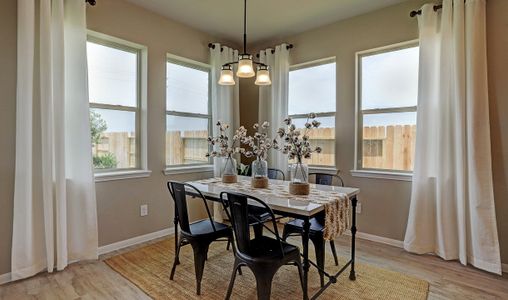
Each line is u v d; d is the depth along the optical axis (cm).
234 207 186
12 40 230
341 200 210
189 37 369
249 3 309
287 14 335
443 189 270
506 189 247
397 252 293
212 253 290
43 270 245
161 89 339
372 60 335
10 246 232
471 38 252
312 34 375
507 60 245
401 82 315
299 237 338
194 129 391
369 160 338
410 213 291
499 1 248
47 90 235
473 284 228
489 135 248
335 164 356
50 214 241
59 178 244
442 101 269
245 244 184
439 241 275
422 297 210
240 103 449
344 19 346
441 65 269
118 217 302
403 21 304
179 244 234
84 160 262
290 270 253
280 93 388
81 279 234
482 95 249
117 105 311
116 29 296
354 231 237
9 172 231
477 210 251
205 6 316
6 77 228
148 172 326
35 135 236
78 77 258
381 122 329
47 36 235
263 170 253
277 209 191
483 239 249
